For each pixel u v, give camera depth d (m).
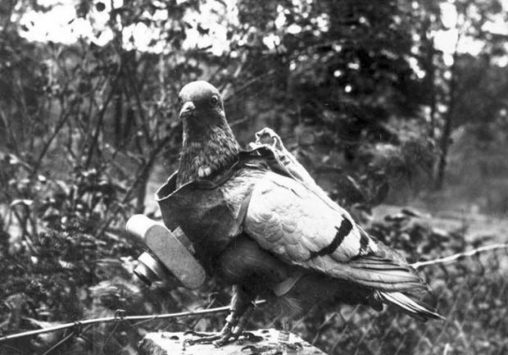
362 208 4.41
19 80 4.84
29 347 3.28
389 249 2.72
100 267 3.78
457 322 5.10
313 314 4.25
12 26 4.94
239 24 4.48
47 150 4.99
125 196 4.58
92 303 3.73
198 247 2.54
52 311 3.53
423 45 5.23
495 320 5.32
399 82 5.23
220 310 3.03
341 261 2.49
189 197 2.47
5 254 3.70
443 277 4.99
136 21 4.21
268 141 2.81
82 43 4.56
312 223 2.45
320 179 4.69
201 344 2.81
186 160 2.51
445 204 13.93
